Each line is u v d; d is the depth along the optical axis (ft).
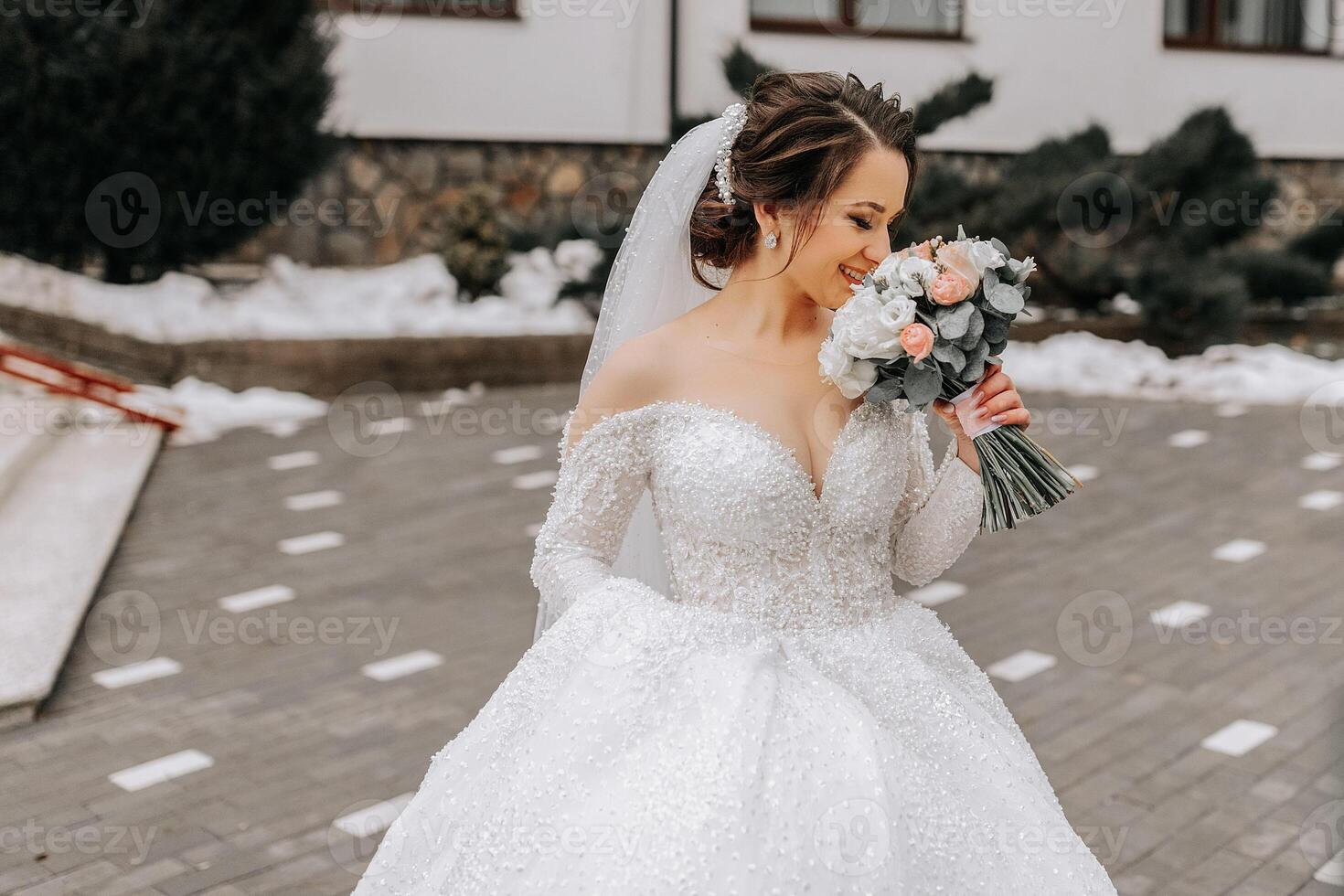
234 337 31.27
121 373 30.60
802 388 6.81
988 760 6.61
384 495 23.84
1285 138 43.60
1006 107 40.16
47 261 31.14
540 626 7.57
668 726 6.30
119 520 21.16
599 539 7.02
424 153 37.73
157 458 26.21
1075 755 13.37
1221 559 19.94
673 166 7.30
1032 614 17.58
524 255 38.04
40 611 16.89
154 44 29.25
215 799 12.43
